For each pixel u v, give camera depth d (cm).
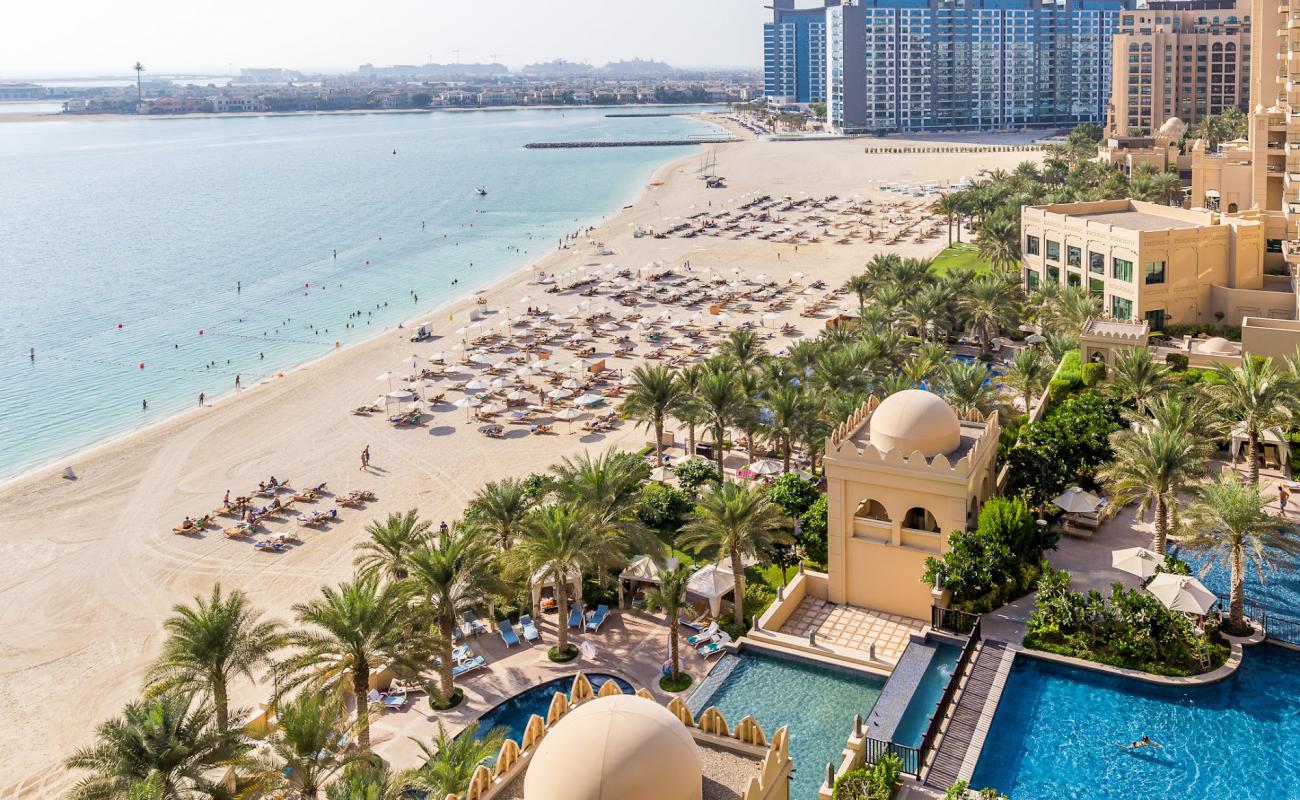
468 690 4500
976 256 14450
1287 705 3716
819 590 4962
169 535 6794
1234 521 4053
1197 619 4112
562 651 4722
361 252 19012
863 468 4625
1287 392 5291
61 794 4122
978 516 4538
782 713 4031
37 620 5694
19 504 7519
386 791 3036
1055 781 3372
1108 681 3916
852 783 3253
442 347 11400
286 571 6125
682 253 16550
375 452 8225
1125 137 17912
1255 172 10900
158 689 3781
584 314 12425
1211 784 3328
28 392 10856
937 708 3647
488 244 19375
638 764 2272
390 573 4916
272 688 4806
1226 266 8969
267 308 14550
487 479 7456
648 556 5175
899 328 9738
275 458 8225
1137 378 6147
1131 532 5134
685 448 7688
